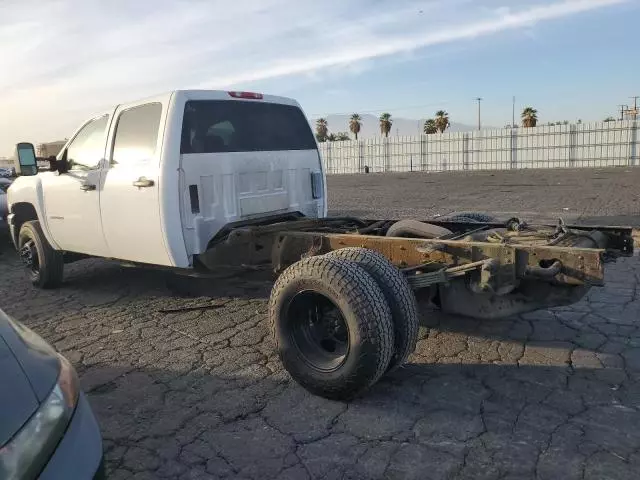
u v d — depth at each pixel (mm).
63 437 2086
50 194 6262
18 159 5793
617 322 5000
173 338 5039
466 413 3488
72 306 6203
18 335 2412
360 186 25859
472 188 21391
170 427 3451
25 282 7547
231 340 4934
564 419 3369
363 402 3684
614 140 39000
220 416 3568
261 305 5953
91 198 5668
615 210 12320
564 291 3980
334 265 3635
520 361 4246
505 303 4176
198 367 4371
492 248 3861
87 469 2074
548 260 3689
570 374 3990
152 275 7473
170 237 4961
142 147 5184
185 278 7184
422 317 5250
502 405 3574
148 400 3832
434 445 3141
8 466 1829
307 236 4809
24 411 1984
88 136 5871
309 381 3748
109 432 3412
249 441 3256
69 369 2412
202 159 5125
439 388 3846
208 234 5199
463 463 2957
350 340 3525
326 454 3090
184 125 5031
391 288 3652
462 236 4590
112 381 4160
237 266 5289
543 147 41938
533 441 3139
